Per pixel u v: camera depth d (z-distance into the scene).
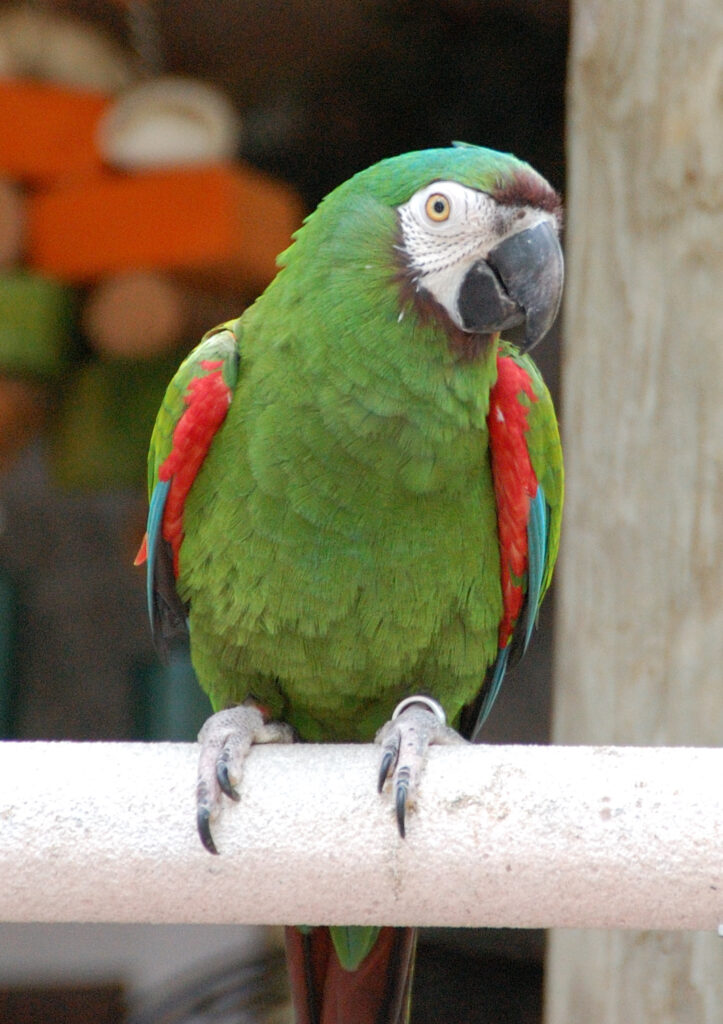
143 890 6.90
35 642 24.36
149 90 18.80
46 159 19.11
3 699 23.38
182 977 20.27
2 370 19.12
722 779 6.65
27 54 19.22
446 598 9.47
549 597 22.05
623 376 10.62
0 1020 20.64
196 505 9.56
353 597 9.24
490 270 8.99
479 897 6.80
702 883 6.54
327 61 21.36
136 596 24.77
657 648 10.30
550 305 8.96
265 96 22.14
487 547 9.68
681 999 10.11
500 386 9.59
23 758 7.06
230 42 21.03
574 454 10.97
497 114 21.25
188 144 18.66
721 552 10.08
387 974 9.46
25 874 6.82
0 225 18.77
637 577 10.45
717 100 10.23
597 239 10.88
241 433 9.21
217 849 6.88
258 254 18.67
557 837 6.66
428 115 21.67
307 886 6.91
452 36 20.83
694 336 10.28
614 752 6.91
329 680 9.58
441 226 8.98
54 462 20.17
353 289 8.97
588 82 10.99
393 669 9.57
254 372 9.24
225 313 19.47
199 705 21.59
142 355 19.27
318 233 9.34
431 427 8.98
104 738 24.22
